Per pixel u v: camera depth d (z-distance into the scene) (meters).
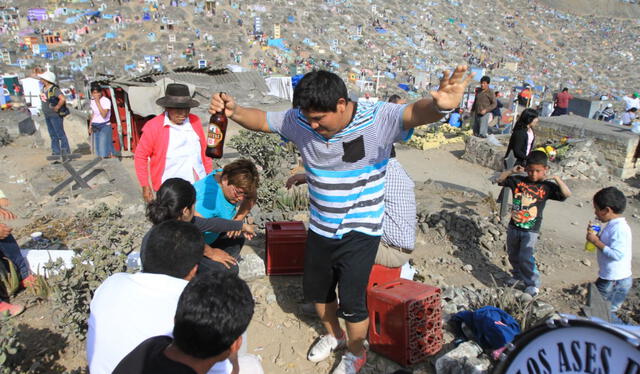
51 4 127.12
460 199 8.16
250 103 14.73
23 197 8.11
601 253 4.52
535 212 4.89
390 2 197.00
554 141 12.05
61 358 3.40
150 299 2.02
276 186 6.71
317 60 116.00
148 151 4.06
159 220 2.81
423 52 146.38
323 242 2.83
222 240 3.88
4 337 3.12
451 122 16.03
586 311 4.33
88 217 6.43
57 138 9.81
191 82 15.55
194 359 1.60
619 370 1.36
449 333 3.81
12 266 4.15
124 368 1.66
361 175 2.66
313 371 3.29
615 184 10.55
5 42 98.88
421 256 5.96
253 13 150.62
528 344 1.59
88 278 3.75
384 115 2.47
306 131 2.61
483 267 5.79
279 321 3.83
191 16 137.38
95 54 100.50
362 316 2.96
